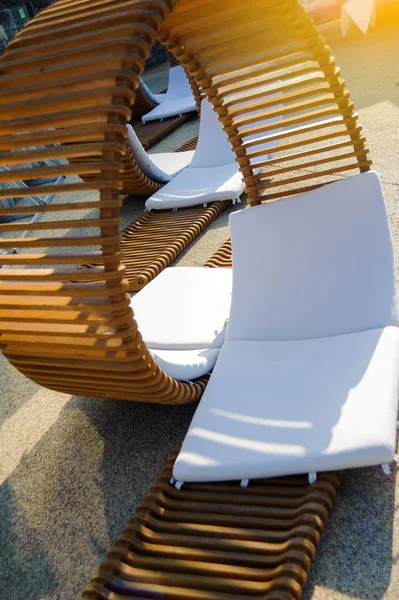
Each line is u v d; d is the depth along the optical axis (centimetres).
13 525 251
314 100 281
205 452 221
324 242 273
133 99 193
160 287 346
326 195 275
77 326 225
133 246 473
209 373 281
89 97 192
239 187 499
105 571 198
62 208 201
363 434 197
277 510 203
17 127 203
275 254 282
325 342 258
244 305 286
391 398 208
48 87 199
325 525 204
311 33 247
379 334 244
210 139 577
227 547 196
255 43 261
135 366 223
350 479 219
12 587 224
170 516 215
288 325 273
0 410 342
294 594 171
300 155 294
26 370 259
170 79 955
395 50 801
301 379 240
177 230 480
